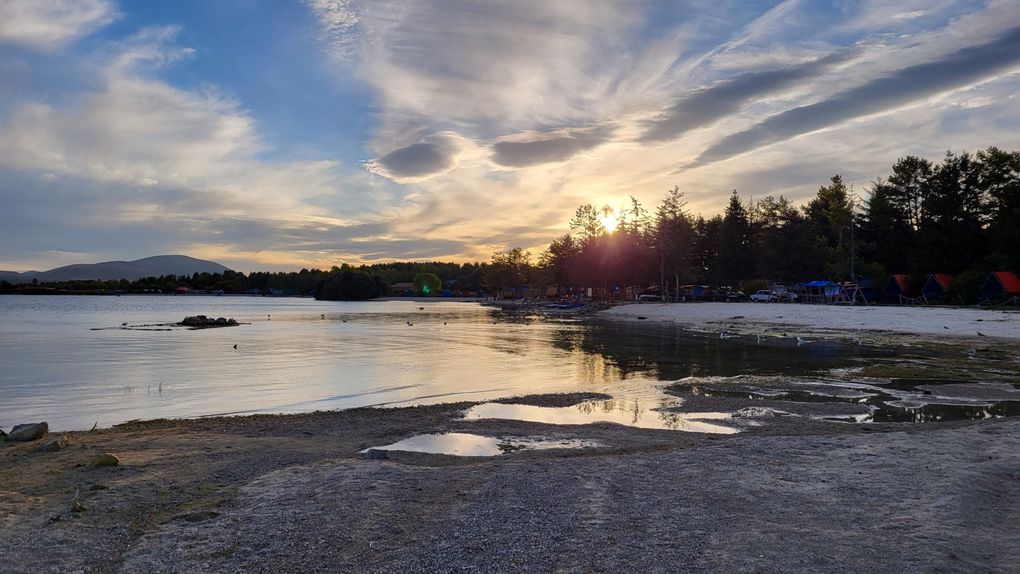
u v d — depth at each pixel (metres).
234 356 33.53
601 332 52.44
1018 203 62.59
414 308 121.88
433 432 14.33
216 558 6.44
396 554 6.46
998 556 6.07
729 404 18.28
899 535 6.71
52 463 10.94
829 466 10.02
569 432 14.38
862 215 84.69
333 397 20.56
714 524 7.25
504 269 169.00
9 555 6.53
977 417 16.12
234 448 12.42
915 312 50.66
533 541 6.78
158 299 189.88
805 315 58.84
